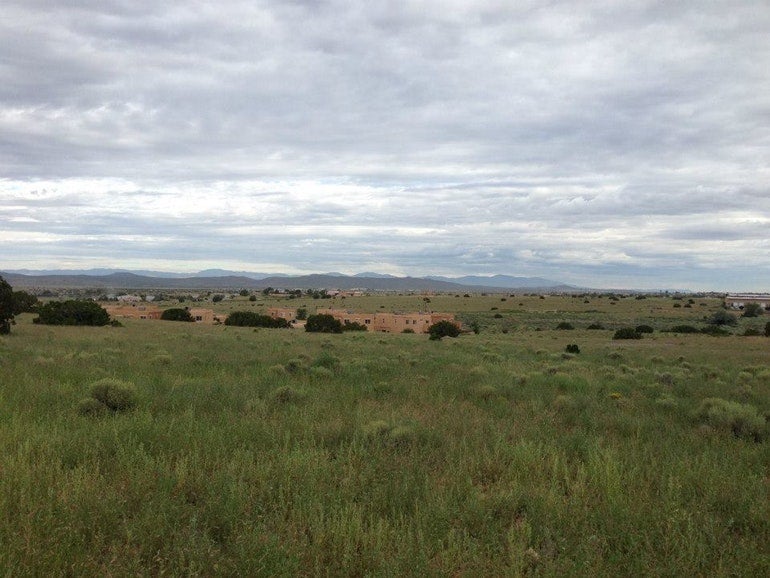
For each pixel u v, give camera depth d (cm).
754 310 11862
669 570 447
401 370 1848
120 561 437
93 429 820
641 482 669
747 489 640
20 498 529
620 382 1764
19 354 2009
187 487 606
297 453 701
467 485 636
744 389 1583
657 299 17462
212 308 12656
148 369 1695
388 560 450
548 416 1102
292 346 3095
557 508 564
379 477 665
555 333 6575
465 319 11031
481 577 438
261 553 452
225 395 1206
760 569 460
